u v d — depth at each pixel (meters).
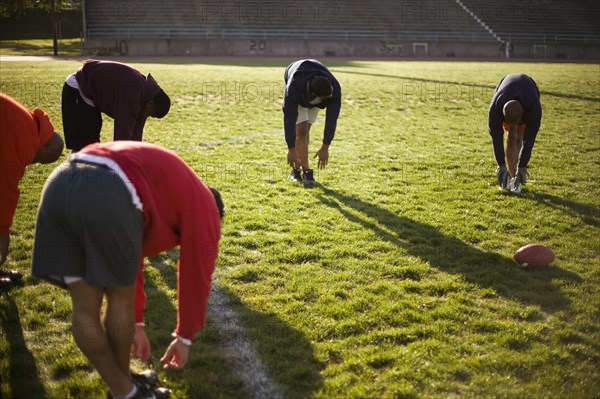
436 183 7.19
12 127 3.52
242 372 3.25
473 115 12.62
